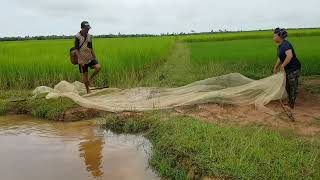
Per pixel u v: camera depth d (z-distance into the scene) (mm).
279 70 4742
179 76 7012
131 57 8719
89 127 4070
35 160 3143
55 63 6945
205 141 2969
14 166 3021
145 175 2795
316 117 3762
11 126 4184
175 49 18156
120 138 3670
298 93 4809
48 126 4156
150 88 5438
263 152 2686
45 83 6551
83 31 5328
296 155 2633
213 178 2453
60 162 3094
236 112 4004
